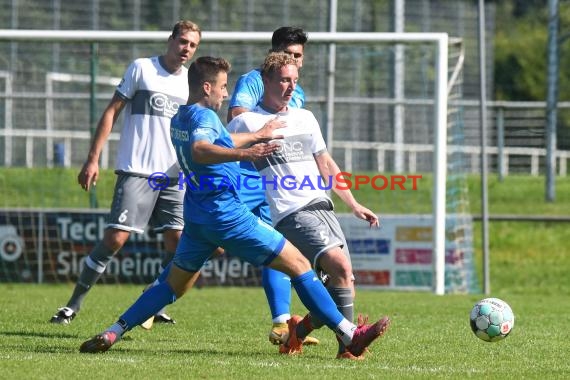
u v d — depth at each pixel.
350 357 22.56
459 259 48.00
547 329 30.62
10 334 26.41
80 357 21.80
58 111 75.12
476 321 24.14
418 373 20.48
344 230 46.25
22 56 76.38
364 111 76.00
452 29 97.00
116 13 91.06
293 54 26.44
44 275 46.12
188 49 30.17
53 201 57.22
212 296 41.44
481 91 46.97
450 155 51.53
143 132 30.00
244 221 21.72
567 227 62.03
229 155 20.72
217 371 20.17
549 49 64.19
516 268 56.12
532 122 67.56
